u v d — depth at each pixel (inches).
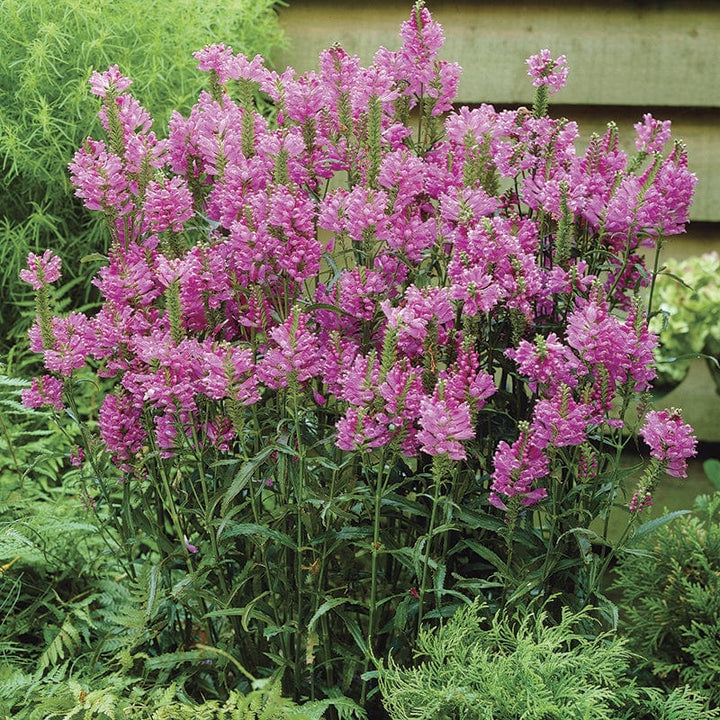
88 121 98.3
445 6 117.3
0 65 99.4
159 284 69.3
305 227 62.0
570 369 66.7
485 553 65.9
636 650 84.3
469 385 61.0
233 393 61.0
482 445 73.9
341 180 112.1
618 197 66.5
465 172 67.6
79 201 106.8
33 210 107.0
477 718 59.1
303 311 68.6
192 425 65.4
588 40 117.3
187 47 103.3
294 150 64.7
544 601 70.4
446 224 67.7
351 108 72.1
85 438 70.2
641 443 117.8
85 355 67.1
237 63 67.9
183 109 104.3
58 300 106.8
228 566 73.6
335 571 77.3
